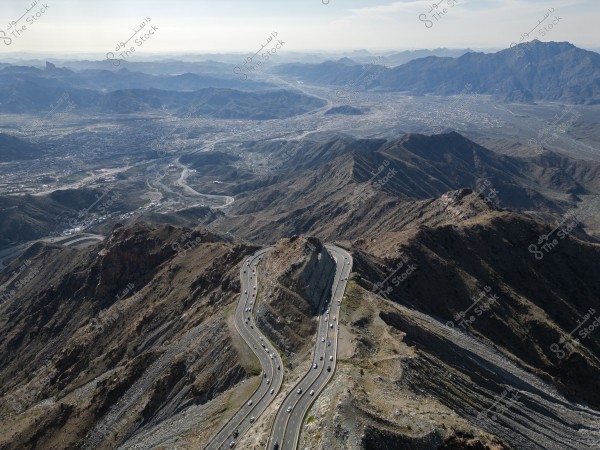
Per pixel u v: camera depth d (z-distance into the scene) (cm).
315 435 8969
